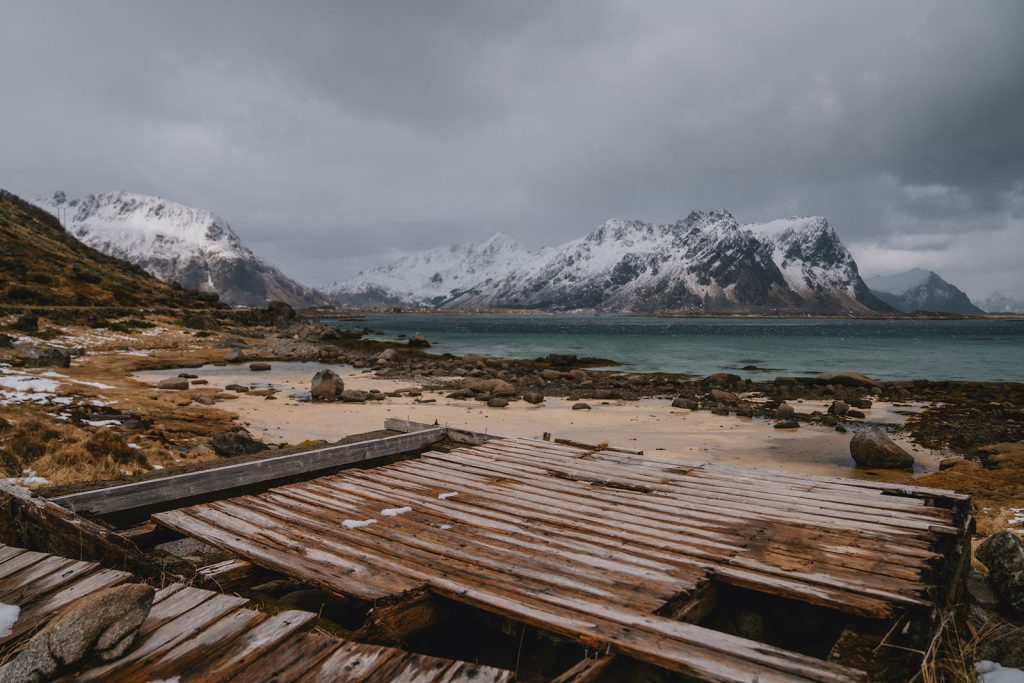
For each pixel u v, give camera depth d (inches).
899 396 1291.8
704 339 3951.8
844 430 876.6
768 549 227.6
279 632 158.1
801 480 331.9
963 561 222.2
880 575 202.5
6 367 1133.7
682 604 190.7
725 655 149.3
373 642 177.6
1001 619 224.7
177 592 180.1
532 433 843.4
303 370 1681.8
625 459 384.8
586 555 221.9
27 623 161.8
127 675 138.3
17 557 209.5
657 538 240.5
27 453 494.0
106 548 221.9
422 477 338.6
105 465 482.9
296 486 318.7
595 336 4345.5
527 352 2785.4
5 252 2861.7
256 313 3560.5
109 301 2783.0
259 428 798.5
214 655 147.3
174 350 2011.6
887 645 174.4
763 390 1391.5
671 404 1155.9
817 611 216.7
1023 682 181.2
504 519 263.7
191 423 760.3
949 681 168.7
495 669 143.5
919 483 555.2
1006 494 494.3
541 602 182.1
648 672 176.6
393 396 1202.6
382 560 215.8
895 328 6486.2
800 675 138.7
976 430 890.7
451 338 4013.3
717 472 351.6
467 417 965.8
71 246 3929.6
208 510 277.4
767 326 7214.6
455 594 188.4
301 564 211.8
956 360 2357.3
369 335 4121.6
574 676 148.7
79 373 1256.2
